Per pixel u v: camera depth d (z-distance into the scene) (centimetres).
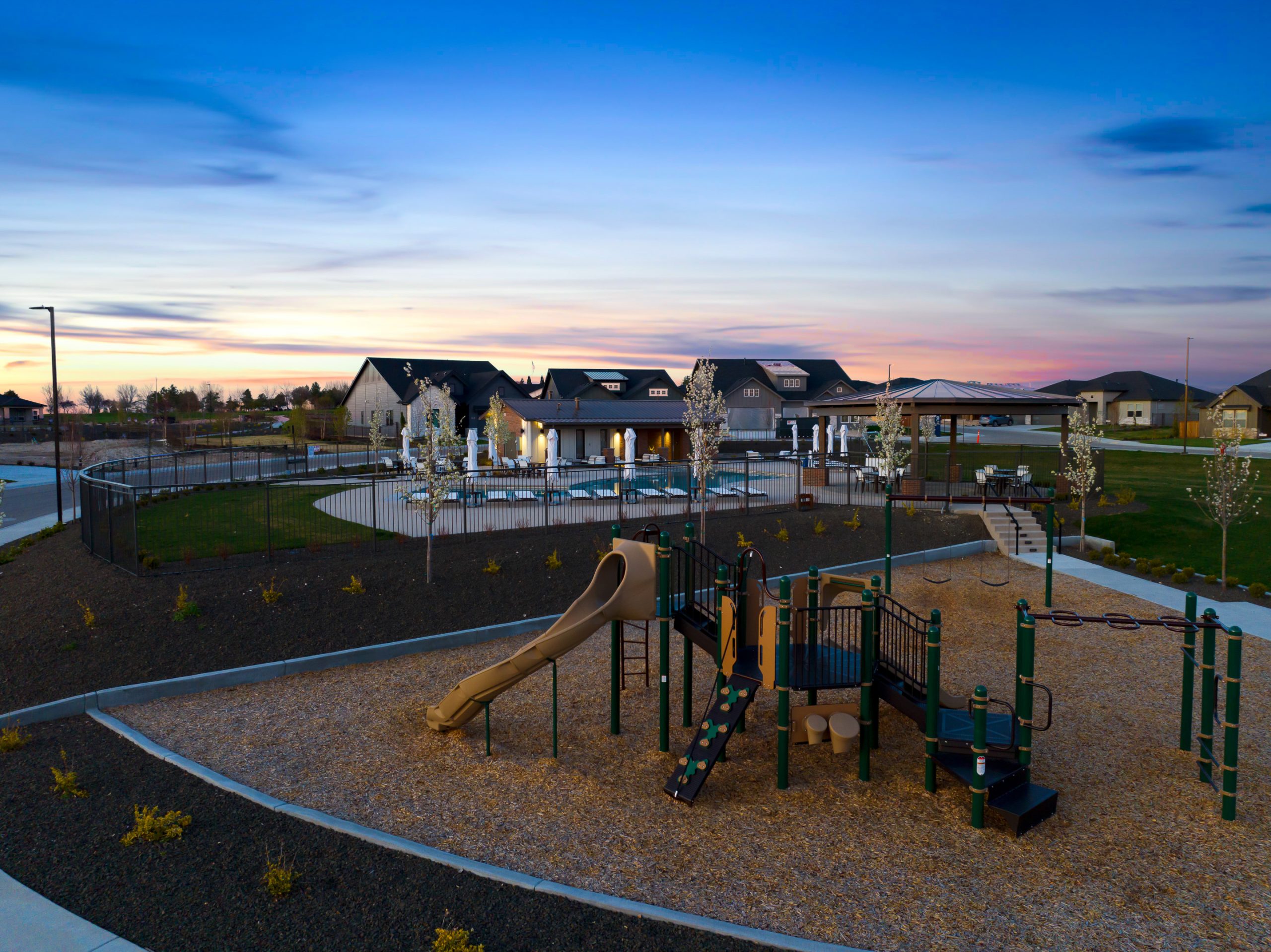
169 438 7250
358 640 1466
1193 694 1202
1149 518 2708
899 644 1323
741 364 8825
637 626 1686
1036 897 753
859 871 795
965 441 6888
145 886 734
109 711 1197
